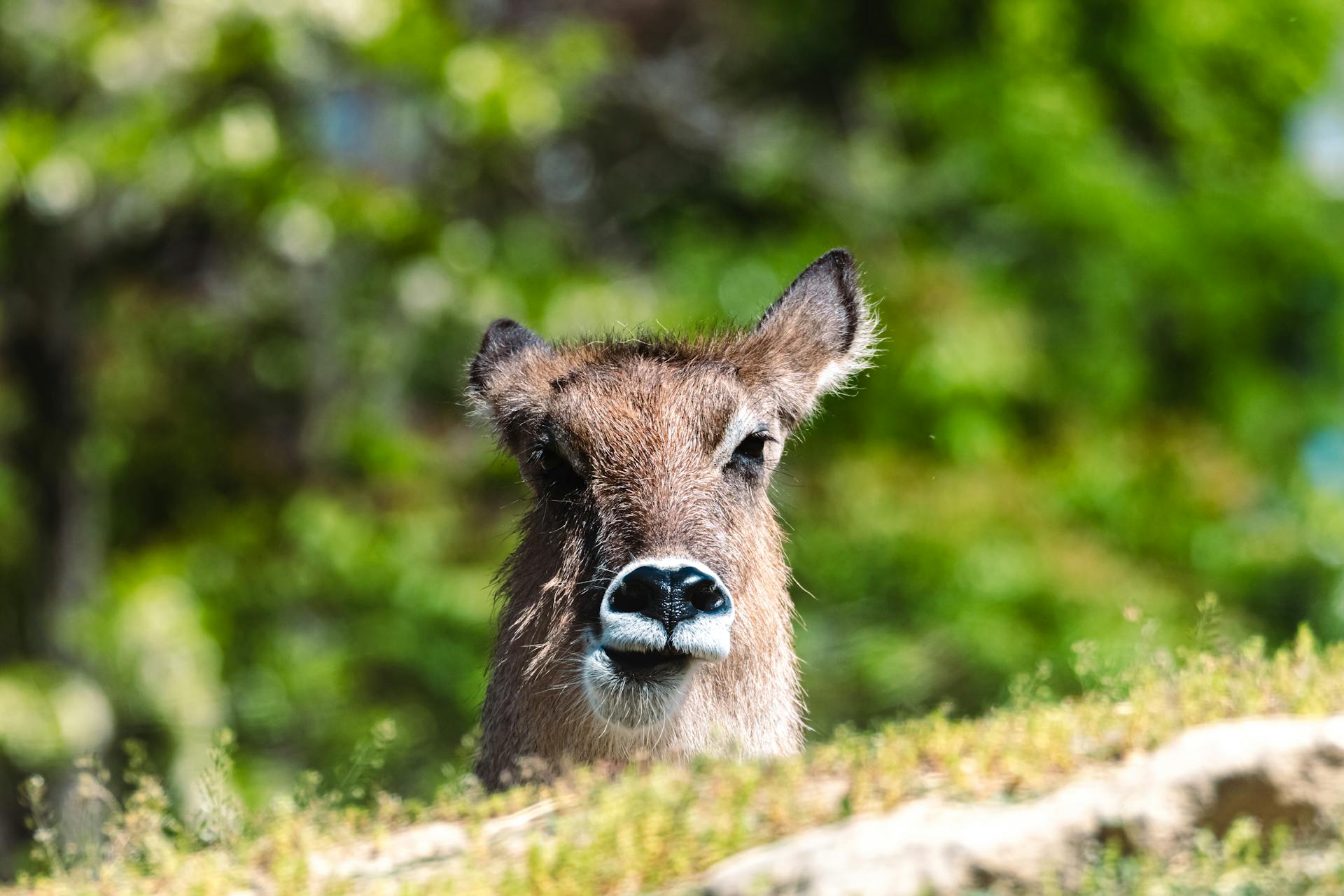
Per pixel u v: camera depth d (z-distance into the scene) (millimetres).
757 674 14297
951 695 33281
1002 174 41719
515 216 42688
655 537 13625
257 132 30094
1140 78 46031
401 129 39062
